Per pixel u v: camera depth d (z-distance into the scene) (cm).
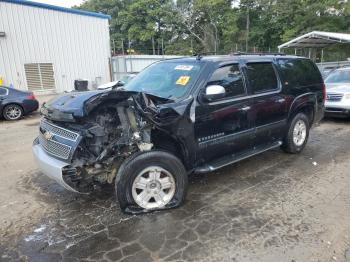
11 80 1914
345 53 3509
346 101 874
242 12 4516
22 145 739
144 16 5894
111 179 373
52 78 2083
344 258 296
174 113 375
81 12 2139
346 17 3678
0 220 376
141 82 481
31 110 1191
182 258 298
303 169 526
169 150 398
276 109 520
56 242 329
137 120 365
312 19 3762
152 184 376
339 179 482
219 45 4962
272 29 4406
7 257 306
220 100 427
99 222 365
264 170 523
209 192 439
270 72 522
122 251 310
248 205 400
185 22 5181
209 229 345
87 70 2244
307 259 294
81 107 338
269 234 335
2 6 1827
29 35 1947
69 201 422
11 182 495
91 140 354
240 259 295
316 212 380
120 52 6444
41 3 1958
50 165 350
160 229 347
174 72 457
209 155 428
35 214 389
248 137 477
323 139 725
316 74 634
